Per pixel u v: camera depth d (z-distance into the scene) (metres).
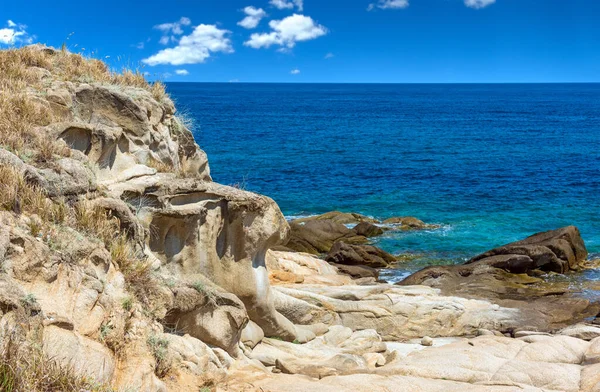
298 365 11.34
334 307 15.13
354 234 26.62
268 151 55.47
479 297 18.81
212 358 9.91
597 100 187.75
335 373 11.00
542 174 44.34
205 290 10.62
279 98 184.00
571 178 42.59
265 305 12.52
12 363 6.11
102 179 11.72
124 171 12.12
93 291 8.25
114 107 13.48
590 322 16.84
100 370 7.48
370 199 35.41
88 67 16.08
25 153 10.08
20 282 7.53
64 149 10.72
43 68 14.91
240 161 48.78
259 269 12.56
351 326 15.20
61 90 13.27
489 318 16.19
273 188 38.53
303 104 147.62
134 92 14.61
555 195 36.66
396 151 57.34
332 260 23.12
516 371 10.77
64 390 6.36
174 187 11.52
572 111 127.81
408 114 114.00
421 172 45.00
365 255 23.06
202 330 10.59
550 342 12.41
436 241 26.59
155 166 13.38
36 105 12.23
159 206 11.22
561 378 10.51
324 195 36.50
